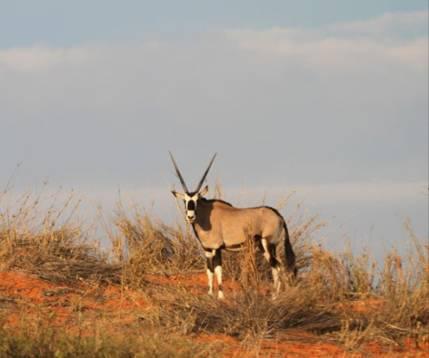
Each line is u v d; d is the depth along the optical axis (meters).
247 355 33.97
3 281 44.94
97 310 40.88
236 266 54.25
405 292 40.19
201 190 52.88
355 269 46.94
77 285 46.56
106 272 48.78
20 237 50.84
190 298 41.62
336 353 35.59
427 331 38.16
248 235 51.97
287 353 35.12
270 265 53.06
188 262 55.53
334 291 43.59
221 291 45.94
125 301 43.44
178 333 35.47
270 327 38.88
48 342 29.00
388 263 42.03
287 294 40.81
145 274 50.75
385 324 39.09
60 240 51.75
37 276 46.44
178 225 57.19
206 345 33.50
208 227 52.06
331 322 39.66
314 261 45.84
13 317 36.72
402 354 36.00
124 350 29.19
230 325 38.38
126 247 54.28
